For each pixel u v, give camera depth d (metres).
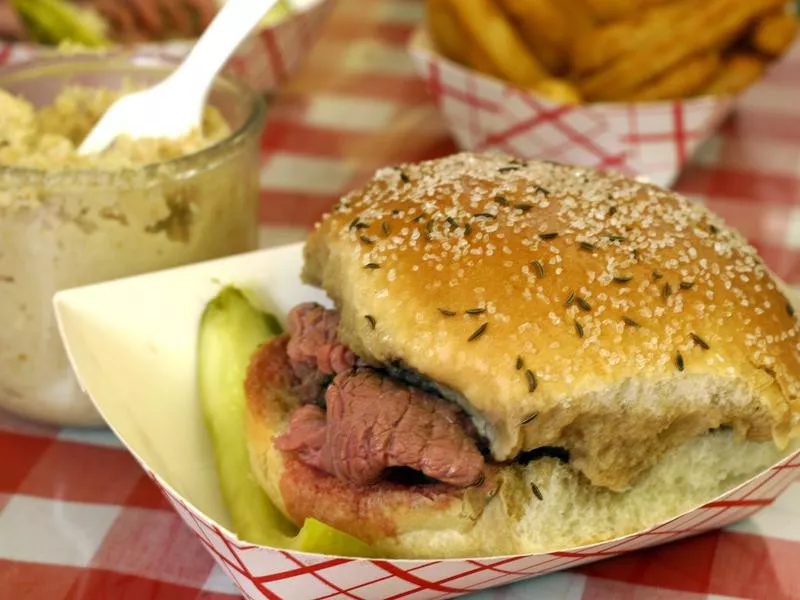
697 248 0.38
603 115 0.52
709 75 0.54
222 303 0.42
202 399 0.41
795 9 0.65
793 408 0.37
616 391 0.36
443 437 0.36
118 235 0.41
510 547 0.37
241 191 0.44
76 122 0.44
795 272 0.51
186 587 0.39
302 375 0.40
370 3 0.79
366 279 0.38
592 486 0.38
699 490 0.38
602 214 0.39
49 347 0.42
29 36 0.57
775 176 0.58
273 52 0.58
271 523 0.39
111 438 0.43
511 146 0.55
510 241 0.37
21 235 0.40
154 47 0.54
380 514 0.37
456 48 0.56
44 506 0.41
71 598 0.38
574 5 0.54
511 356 0.36
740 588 0.39
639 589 0.38
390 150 0.59
